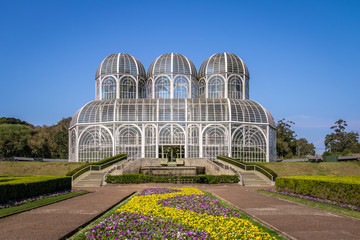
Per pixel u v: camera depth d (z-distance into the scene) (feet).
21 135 314.55
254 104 205.87
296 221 55.83
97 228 49.19
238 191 105.19
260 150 196.65
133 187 117.50
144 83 247.09
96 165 148.97
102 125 194.90
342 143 436.35
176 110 195.11
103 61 240.32
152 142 191.83
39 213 62.64
